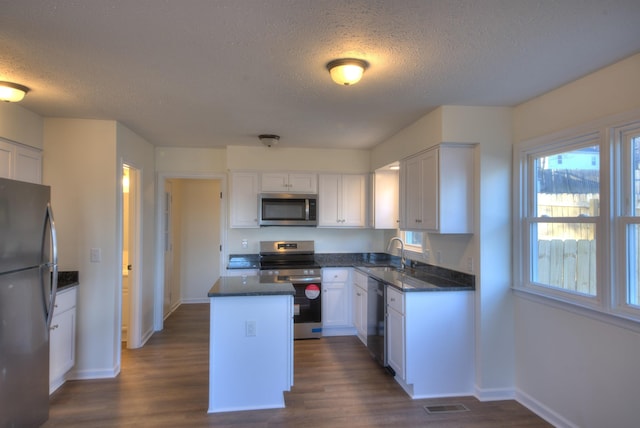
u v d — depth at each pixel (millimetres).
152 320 4680
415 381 2994
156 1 1550
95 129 3395
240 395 2777
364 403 2896
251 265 4645
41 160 3301
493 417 2703
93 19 1699
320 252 5176
